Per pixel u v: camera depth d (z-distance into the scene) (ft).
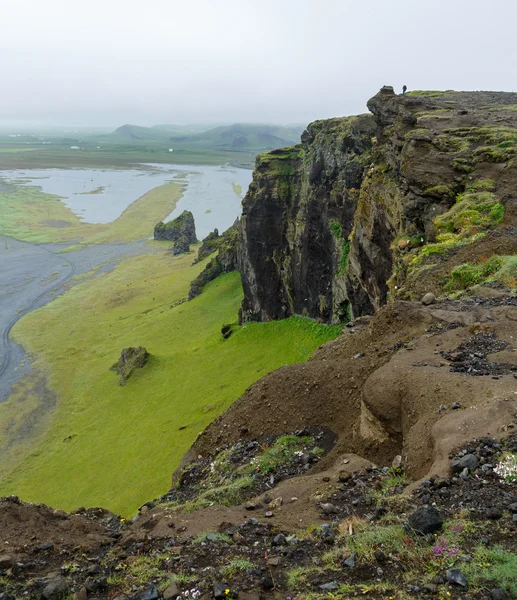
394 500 36.65
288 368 79.92
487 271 82.43
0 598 32.50
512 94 191.42
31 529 43.62
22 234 620.90
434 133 122.42
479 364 54.13
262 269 271.49
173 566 33.78
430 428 44.52
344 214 198.18
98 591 32.86
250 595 28.58
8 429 217.77
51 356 301.84
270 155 270.46
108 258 531.09
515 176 103.30
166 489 140.67
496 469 35.65
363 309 172.96
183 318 335.67
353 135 198.59
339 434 64.95
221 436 78.43
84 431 209.77
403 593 26.30
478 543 28.94
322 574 29.58
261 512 42.91
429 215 109.60
